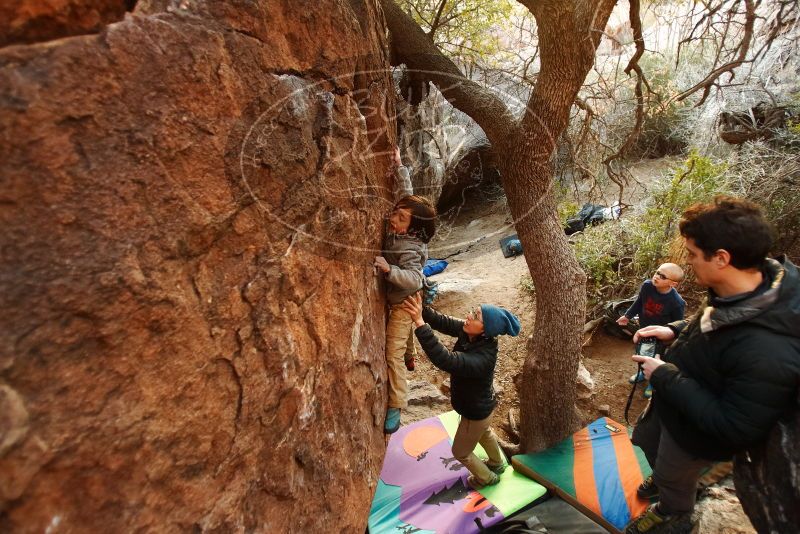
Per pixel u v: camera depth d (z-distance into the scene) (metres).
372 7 2.12
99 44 0.75
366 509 1.62
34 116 0.65
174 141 0.87
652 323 3.48
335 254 1.51
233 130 1.02
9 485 0.59
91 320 0.70
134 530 0.75
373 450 1.79
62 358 0.66
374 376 1.83
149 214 0.81
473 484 3.30
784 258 1.36
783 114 5.09
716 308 1.37
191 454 0.88
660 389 1.58
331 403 1.43
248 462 1.04
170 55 0.87
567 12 2.44
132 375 0.77
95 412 0.70
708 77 3.48
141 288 0.78
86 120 0.72
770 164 4.85
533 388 3.71
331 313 1.47
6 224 0.62
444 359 2.39
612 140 6.49
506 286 5.80
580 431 3.62
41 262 0.65
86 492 0.68
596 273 5.17
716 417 1.34
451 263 6.57
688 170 4.91
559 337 3.56
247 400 1.04
